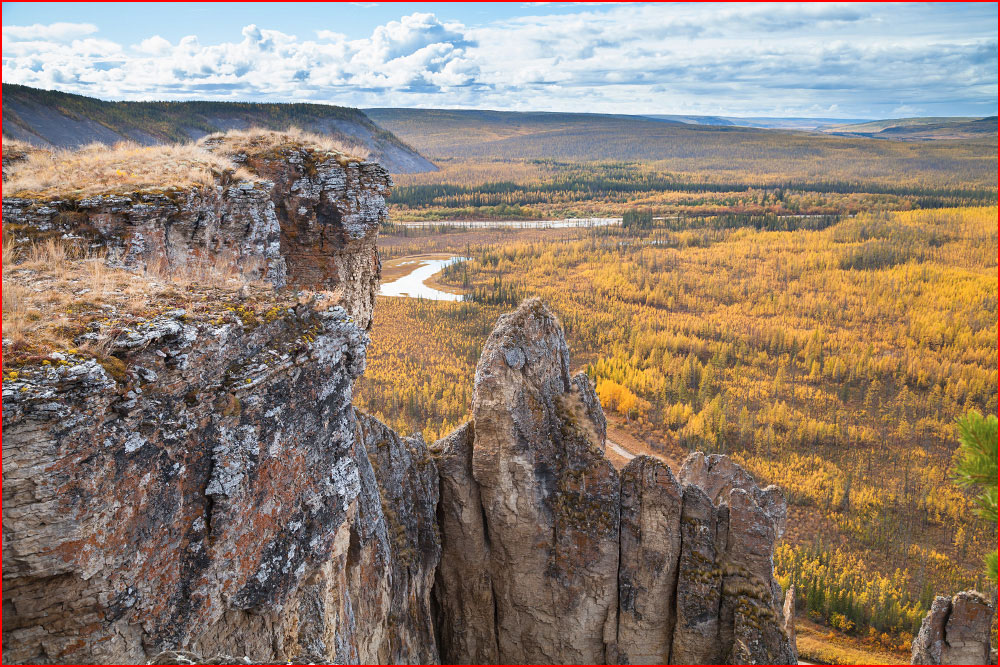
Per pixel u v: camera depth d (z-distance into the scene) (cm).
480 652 3919
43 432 1416
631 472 3722
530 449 3700
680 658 3597
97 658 1577
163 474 1705
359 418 3650
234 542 1897
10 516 1405
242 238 3002
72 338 1596
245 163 3447
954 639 3581
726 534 3644
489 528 3822
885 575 10594
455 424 13850
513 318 3747
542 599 3794
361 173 3688
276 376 2022
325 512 2247
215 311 1938
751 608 3459
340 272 3706
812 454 14988
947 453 15512
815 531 11812
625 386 17400
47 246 2219
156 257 2536
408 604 3572
